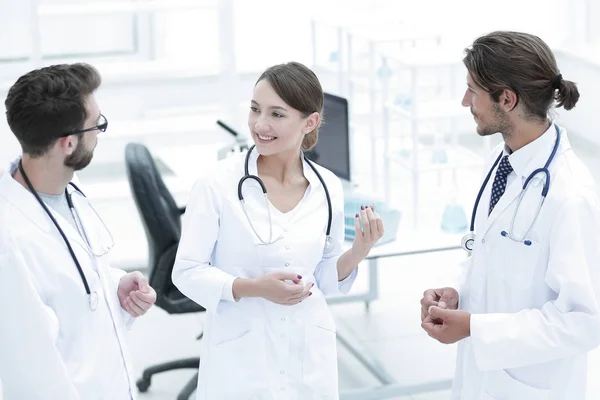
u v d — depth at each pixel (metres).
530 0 8.27
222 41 6.84
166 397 4.39
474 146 8.59
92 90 2.29
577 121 8.11
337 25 6.99
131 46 7.86
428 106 5.85
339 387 4.45
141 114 7.71
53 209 2.35
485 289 2.69
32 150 2.24
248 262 2.71
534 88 2.47
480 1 8.20
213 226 2.68
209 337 2.79
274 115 2.61
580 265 2.44
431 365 4.72
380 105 7.25
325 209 2.79
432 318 2.66
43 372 2.19
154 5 6.64
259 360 2.70
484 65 2.49
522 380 2.63
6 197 2.25
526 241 2.54
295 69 2.62
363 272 5.85
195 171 6.64
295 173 2.81
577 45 8.08
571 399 2.64
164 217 4.03
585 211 2.48
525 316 2.52
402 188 7.07
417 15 8.11
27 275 2.18
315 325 2.75
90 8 6.52
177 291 4.11
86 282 2.31
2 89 7.05
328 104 4.46
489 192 2.72
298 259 2.72
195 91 7.81
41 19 7.54
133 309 2.56
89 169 7.71
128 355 2.52
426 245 4.24
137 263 5.91
